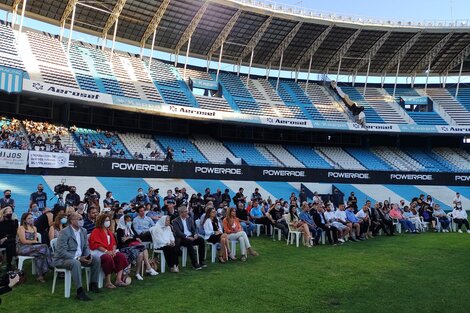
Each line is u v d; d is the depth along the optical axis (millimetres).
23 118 31234
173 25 37781
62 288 8562
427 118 42906
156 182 27203
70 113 33406
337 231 15453
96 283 8352
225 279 9430
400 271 10438
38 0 32188
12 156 22438
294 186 31859
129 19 35906
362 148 44656
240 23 38969
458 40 43438
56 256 8141
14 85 26078
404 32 41594
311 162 39188
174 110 34344
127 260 8969
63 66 31562
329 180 33219
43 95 28141
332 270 10469
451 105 45062
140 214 11953
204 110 35812
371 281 9328
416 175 34781
